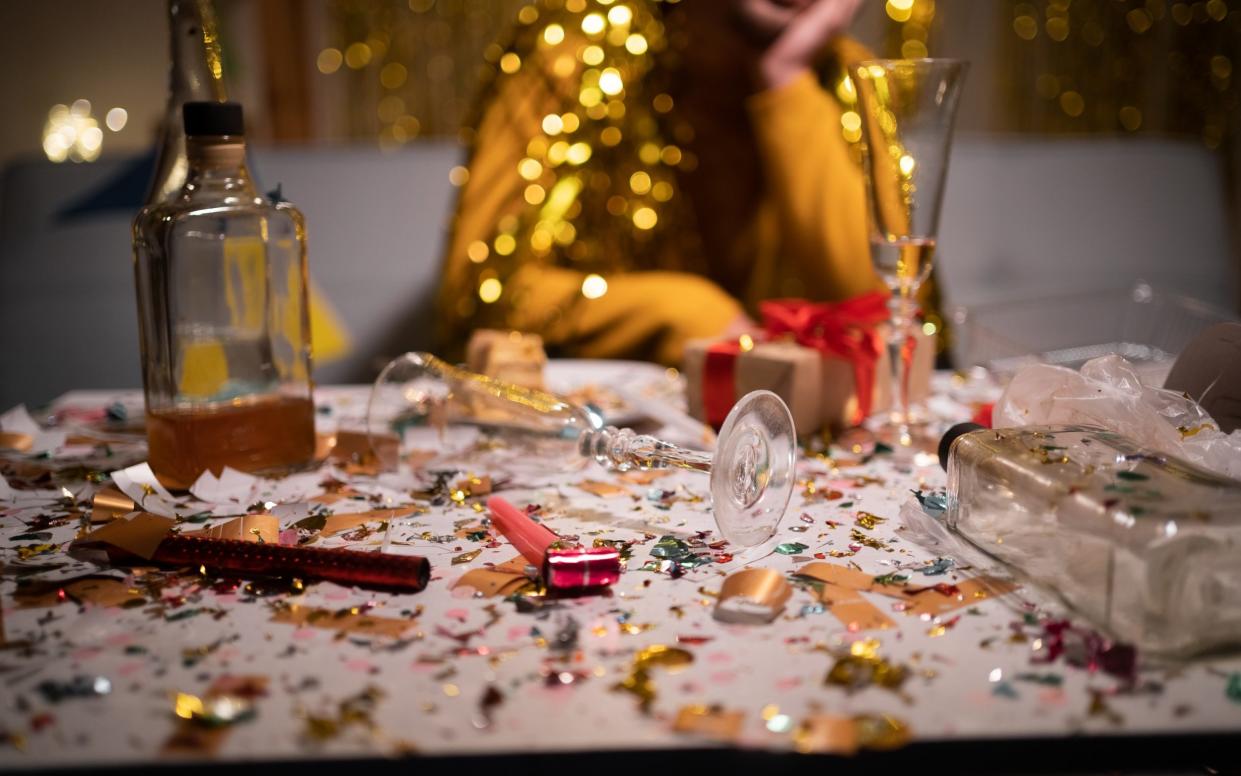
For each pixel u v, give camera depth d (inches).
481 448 31.9
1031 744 21.0
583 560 25.2
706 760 20.9
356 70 101.8
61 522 29.1
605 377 42.2
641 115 68.9
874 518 28.7
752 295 73.3
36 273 68.6
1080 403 27.6
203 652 23.4
